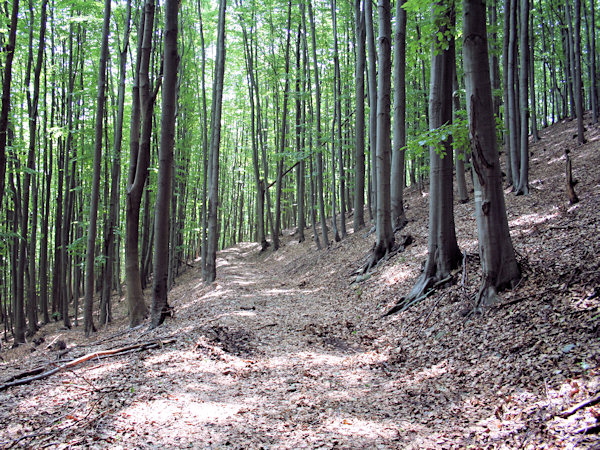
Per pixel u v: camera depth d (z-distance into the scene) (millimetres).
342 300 11859
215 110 20062
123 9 18359
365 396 5547
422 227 14180
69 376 6512
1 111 10102
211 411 5027
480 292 7180
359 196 20016
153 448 4129
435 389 5387
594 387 4082
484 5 6688
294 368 6762
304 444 4211
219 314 10742
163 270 10320
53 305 22516
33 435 4426
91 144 17922
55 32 18328
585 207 9883
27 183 17031
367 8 15680
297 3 22812
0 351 15883
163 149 10039
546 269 6988
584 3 23797
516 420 4121
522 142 13969
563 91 34312
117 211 22344
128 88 22953
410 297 9219
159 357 7090
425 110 19062
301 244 26234
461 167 16094
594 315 5293
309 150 20125
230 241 52219
